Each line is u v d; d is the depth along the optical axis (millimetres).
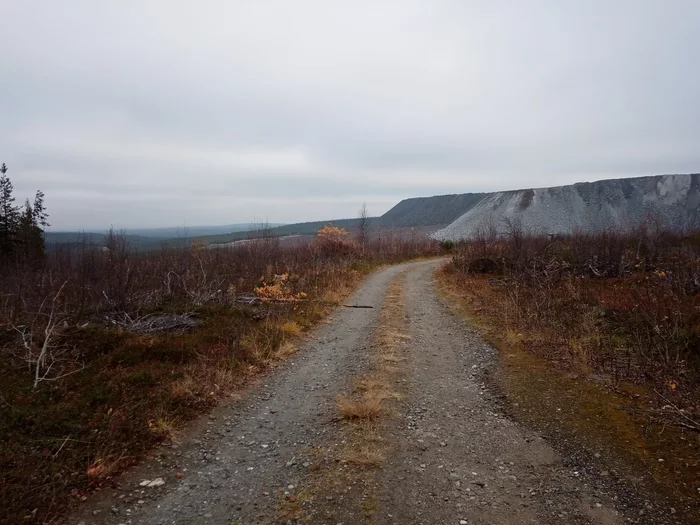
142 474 4258
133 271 12680
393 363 7852
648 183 96625
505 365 7539
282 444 4949
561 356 7559
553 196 101500
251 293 13539
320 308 12500
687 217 80375
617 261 16219
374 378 7035
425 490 3959
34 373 5992
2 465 3938
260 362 7754
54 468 4027
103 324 8812
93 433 4719
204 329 8820
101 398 5480
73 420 4898
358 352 8672
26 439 4422
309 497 3867
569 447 4676
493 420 5500
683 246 19734
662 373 5875
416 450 4730
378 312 12531
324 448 4797
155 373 6414
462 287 15984
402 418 5582
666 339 6566
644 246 19188
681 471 3988
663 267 14242
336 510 3672
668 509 3537
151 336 7980
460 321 11211
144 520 3574
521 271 15414
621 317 8633
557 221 90312
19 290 10617
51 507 3574
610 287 12258
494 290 14641
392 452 4672
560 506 3682
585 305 9898
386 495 3877
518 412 5684
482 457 4570
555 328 8898
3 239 26188
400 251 34094
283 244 35906
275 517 3604
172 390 5965
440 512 3633
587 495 3816
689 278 11281
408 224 134250
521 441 4902
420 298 14859
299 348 8977
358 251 29484
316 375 7375
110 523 3510
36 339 6930
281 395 6508
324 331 10438
